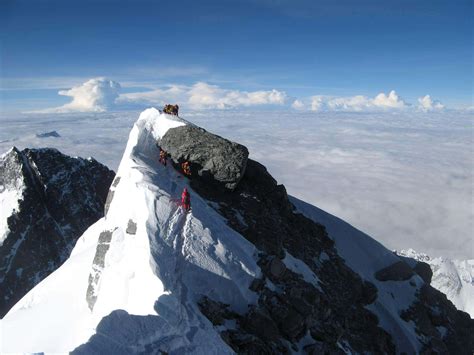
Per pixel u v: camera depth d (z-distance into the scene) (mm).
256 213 35219
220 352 18984
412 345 35219
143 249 24562
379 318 36812
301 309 25828
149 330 19031
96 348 17281
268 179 40344
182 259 24812
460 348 39344
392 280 42125
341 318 31141
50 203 114500
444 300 43969
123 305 22703
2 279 96688
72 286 31312
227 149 37500
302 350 24203
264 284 26391
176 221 27406
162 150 38438
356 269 41531
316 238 41000
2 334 29875
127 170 33906
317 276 34125
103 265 26891
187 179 35750
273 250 31094
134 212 27906
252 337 21969
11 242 101875
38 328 28641
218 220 30359
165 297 21078
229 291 24703
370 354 30891
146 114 43500
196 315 21188
